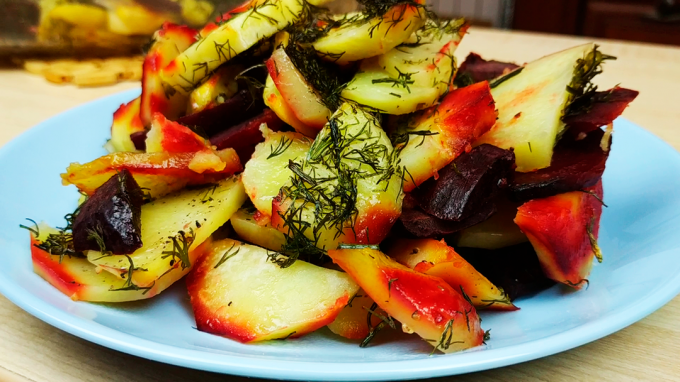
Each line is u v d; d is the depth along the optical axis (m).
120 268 0.26
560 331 0.25
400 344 0.25
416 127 0.29
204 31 0.33
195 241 0.27
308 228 0.26
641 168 0.35
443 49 0.30
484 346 0.24
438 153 0.27
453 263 0.26
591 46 0.31
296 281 0.26
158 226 0.27
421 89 0.29
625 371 0.25
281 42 0.30
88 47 0.62
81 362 0.25
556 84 0.30
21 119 0.47
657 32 1.05
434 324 0.24
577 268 0.28
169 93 0.32
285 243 0.27
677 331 0.27
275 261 0.27
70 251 0.27
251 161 0.28
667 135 0.43
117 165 0.28
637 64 0.60
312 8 0.31
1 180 0.33
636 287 0.27
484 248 0.29
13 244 0.29
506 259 0.28
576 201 0.28
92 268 0.27
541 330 0.25
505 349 0.23
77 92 0.55
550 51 0.64
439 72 0.29
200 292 0.27
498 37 0.71
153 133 0.30
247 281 0.26
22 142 0.35
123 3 0.60
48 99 0.53
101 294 0.26
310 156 0.26
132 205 0.27
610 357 0.25
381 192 0.26
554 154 0.30
